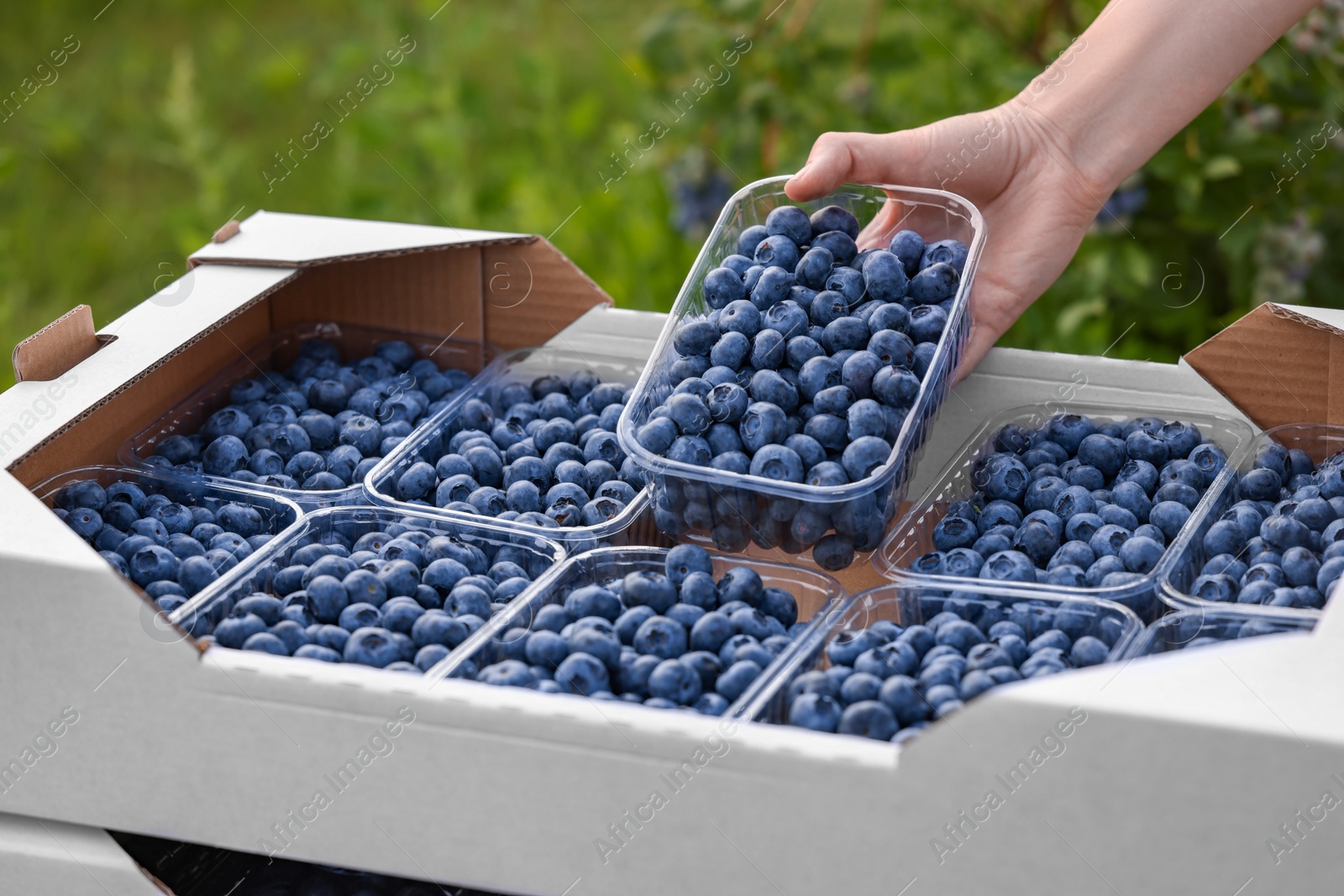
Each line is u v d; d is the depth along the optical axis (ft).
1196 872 4.57
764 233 5.37
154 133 10.44
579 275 5.63
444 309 5.70
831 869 4.65
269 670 4.72
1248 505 5.23
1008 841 4.60
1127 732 4.53
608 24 10.34
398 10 8.66
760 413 5.12
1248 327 5.39
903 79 7.11
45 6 11.87
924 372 5.20
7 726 4.83
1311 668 4.56
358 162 9.11
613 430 5.45
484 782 4.70
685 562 5.06
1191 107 5.63
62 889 4.89
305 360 5.68
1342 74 6.32
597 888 4.71
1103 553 5.17
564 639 4.90
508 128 9.37
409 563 5.07
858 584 5.36
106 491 5.23
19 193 9.89
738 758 4.62
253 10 12.17
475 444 5.43
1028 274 5.63
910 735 4.73
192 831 4.82
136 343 5.26
